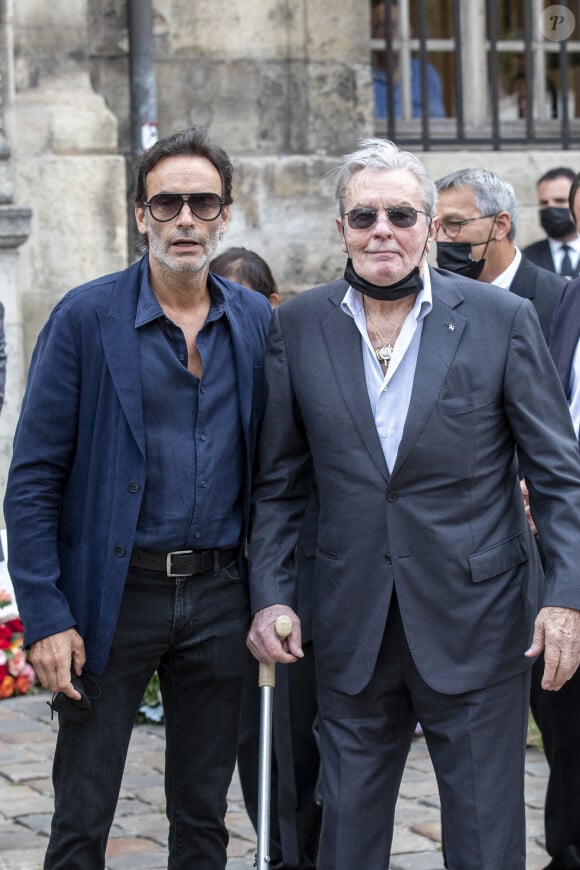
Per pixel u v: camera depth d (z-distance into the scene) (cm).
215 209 350
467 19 819
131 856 468
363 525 340
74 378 351
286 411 355
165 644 354
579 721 432
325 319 351
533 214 802
